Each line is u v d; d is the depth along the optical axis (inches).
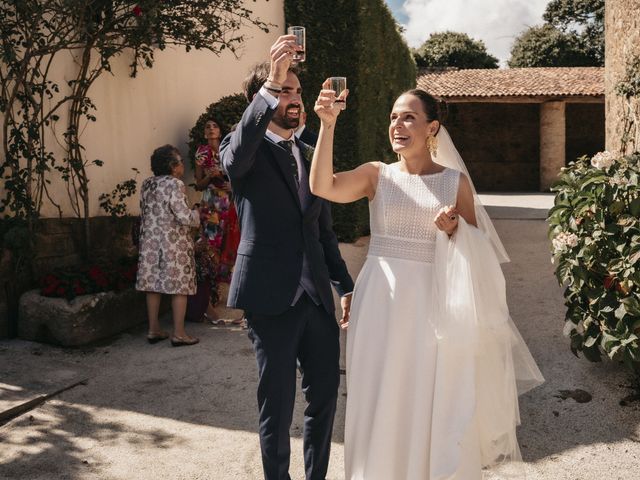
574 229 165.5
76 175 234.1
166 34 239.5
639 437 137.9
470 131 971.9
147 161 275.0
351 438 104.3
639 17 280.2
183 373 181.8
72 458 133.0
